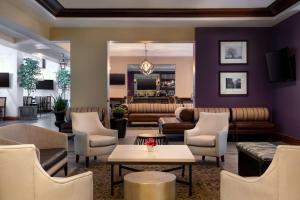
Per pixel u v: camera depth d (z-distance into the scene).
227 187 2.64
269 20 7.53
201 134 5.55
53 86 17.91
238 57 8.35
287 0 6.32
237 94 8.36
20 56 13.64
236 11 7.18
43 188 2.25
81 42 8.41
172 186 2.96
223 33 8.34
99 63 8.42
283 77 7.21
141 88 16.55
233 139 7.59
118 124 8.02
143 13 7.26
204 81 8.37
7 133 3.67
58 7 6.94
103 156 5.82
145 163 3.57
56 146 4.16
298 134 6.85
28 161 2.21
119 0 6.48
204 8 7.05
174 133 7.23
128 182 2.94
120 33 8.41
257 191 2.33
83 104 8.44
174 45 12.22
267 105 8.35
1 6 5.70
